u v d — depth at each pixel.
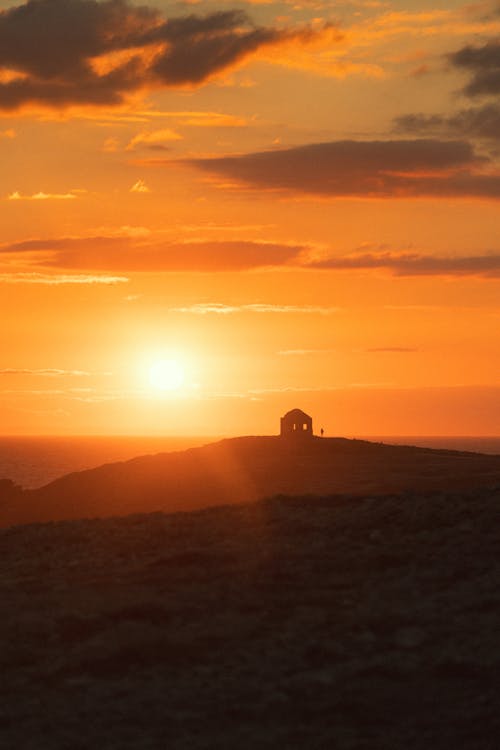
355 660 66.94
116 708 59.00
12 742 53.50
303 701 59.16
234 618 78.62
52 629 78.50
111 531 127.38
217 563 101.12
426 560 97.38
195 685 63.00
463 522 113.31
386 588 86.81
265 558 101.44
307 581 91.62
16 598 90.75
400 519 118.81
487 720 54.78
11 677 67.25
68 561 109.81
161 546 113.94
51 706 60.09
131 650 70.38
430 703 58.06
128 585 93.31
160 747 52.12
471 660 65.19
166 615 81.00
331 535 114.25
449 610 78.50
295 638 72.69
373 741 52.22
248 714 57.19
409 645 69.81
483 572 91.12
